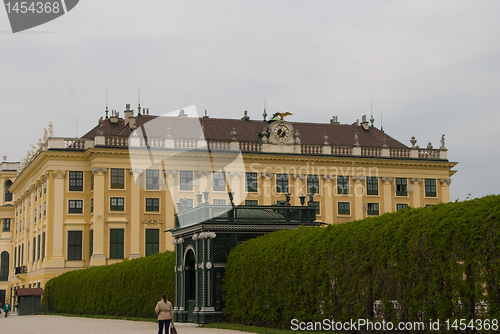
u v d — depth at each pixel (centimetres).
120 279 4819
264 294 3022
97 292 5228
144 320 4212
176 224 3816
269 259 3012
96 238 6756
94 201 6806
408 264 2241
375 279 2389
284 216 3459
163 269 4116
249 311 3122
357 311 2475
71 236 6938
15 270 8519
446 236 2067
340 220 7506
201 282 3341
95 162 6844
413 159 7781
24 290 6253
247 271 3153
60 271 6838
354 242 2534
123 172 6912
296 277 2827
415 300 2188
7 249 10250
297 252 2841
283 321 2906
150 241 6900
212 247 3331
